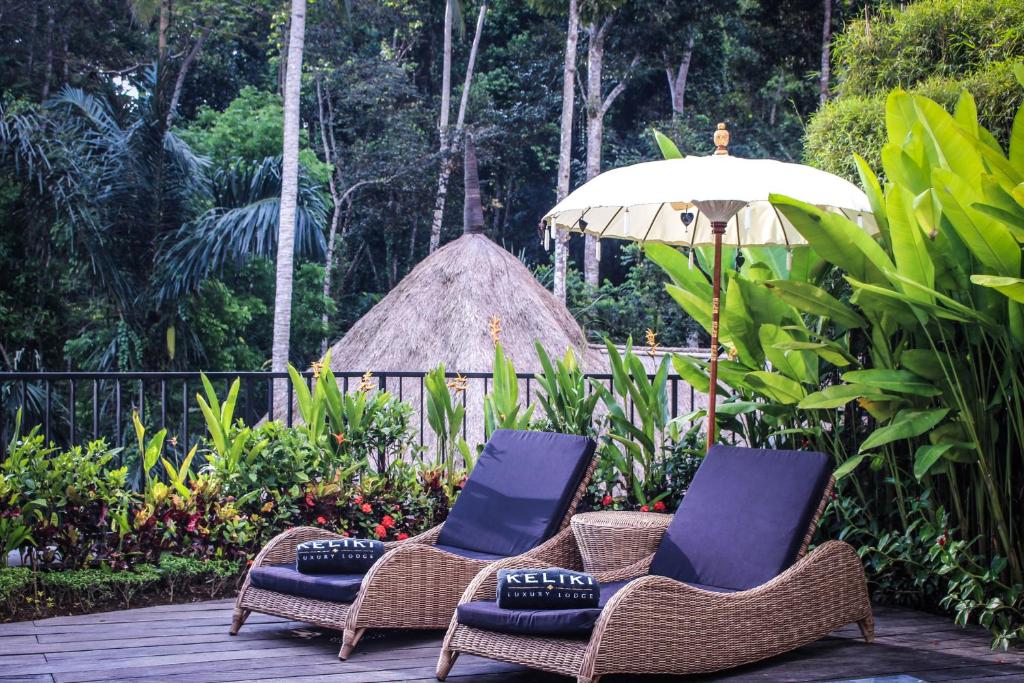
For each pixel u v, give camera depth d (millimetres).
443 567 4074
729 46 28641
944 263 4465
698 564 4059
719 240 4957
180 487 5184
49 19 23250
